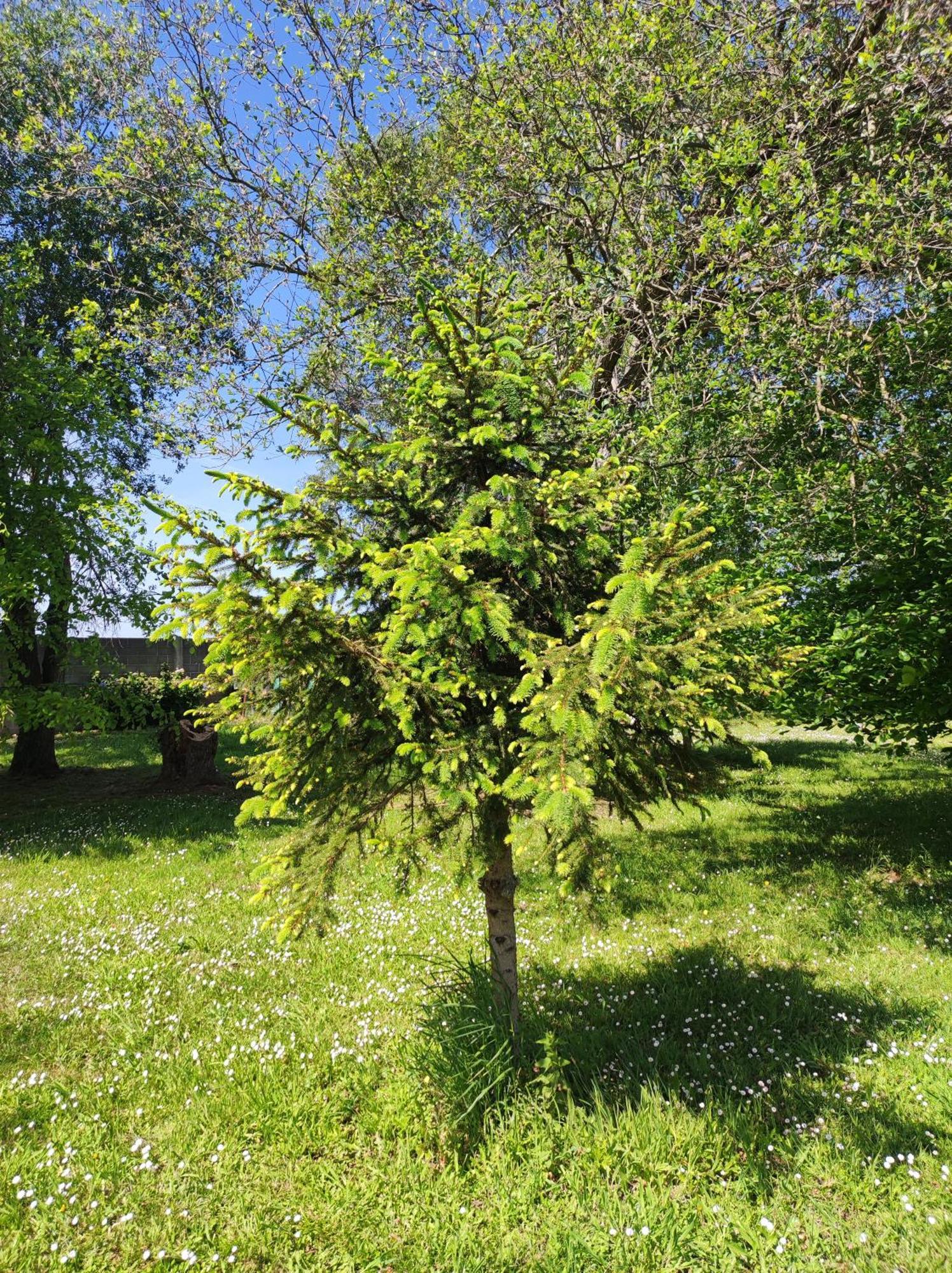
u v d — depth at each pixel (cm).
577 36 663
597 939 518
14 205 1278
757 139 594
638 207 673
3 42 1166
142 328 852
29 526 940
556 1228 261
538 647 296
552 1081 321
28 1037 405
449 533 287
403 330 764
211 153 807
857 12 595
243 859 753
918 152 542
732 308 583
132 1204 281
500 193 726
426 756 281
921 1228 256
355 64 791
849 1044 374
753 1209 267
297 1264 254
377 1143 314
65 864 753
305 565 327
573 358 351
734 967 467
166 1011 426
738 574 617
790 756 1272
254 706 301
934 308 546
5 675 1005
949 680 550
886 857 676
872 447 584
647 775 305
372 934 532
